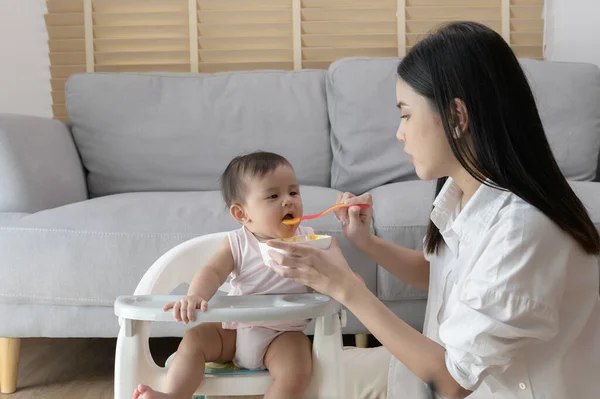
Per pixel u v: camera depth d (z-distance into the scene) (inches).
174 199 74.2
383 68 89.7
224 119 90.2
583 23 104.4
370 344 78.1
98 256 66.2
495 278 34.2
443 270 44.2
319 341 43.1
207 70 107.0
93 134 90.1
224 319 38.9
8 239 66.7
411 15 106.0
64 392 70.0
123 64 107.4
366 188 87.5
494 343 33.9
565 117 85.1
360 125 87.7
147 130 89.8
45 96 110.4
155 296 42.8
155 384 44.3
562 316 36.5
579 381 36.7
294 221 47.2
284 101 91.1
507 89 35.3
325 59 106.3
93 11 107.4
